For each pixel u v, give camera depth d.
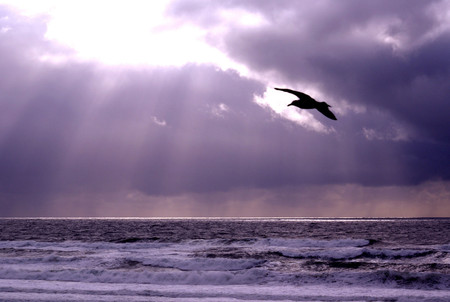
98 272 22.22
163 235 63.88
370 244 38.44
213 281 21.34
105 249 35.22
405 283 20.39
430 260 28.27
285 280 21.28
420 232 71.19
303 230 81.88
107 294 18.19
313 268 24.52
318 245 37.91
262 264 25.48
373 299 17.48
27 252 32.59
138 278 21.61
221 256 29.69
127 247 36.28
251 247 35.66
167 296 17.95
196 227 99.19
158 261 26.23
